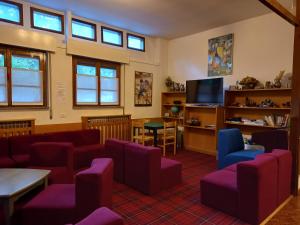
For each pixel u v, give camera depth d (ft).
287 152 9.33
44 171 8.54
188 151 18.71
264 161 7.77
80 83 16.29
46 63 14.49
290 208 8.85
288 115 13.76
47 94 14.62
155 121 21.04
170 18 16.01
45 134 13.23
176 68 21.13
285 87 13.76
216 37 17.83
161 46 21.16
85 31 16.44
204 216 8.22
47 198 6.97
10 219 6.43
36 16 14.12
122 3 13.65
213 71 18.08
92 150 13.93
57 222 6.55
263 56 15.24
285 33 14.20
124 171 11.27
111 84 18.17
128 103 19.22
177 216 8.24
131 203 9.27
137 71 19.71
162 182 10.52
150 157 9.82
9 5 13.09
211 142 17.92
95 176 6.37
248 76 15.65
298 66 9.90
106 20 16.62
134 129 18.43
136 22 16.94
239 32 16.43
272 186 8.14
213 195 8.72
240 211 7.87
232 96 16.88
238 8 14.12
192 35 19.66
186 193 10.25
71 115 15.81
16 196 6.63
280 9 8.75
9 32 12.54
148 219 8.04
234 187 8.05
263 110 15.29
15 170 8.66
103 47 16.87
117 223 3.79
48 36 14.17
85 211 6.41
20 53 13.43
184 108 19.33
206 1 13.16
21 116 13.58
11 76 13.14
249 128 15.93
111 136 17.75
